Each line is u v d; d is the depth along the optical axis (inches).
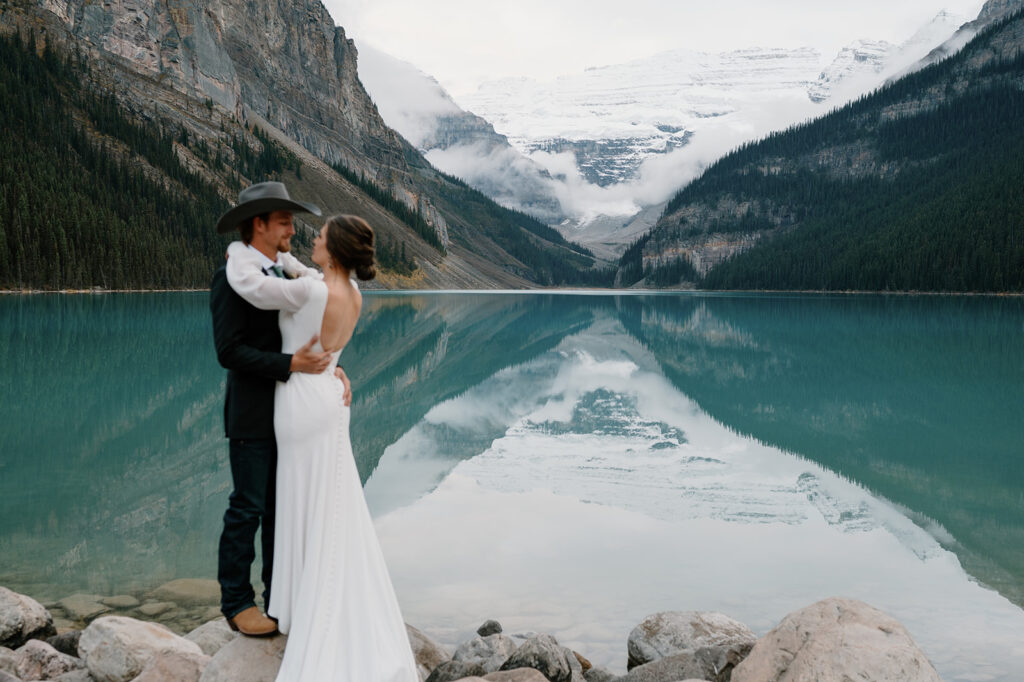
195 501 405.4
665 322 2219.5
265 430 145.2
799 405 821.2
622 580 320.5
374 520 408.8
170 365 944.9
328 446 142.6
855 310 2984.7
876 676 140.6
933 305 3469.5
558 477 510.3
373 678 138.6
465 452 583.5
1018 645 254.7
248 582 151.4
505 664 202.2
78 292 3164.4
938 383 975.6
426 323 1971.0
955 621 277.6
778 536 389.1
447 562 341.1
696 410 788.6
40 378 831.1
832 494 475.5
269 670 144.3
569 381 981.2
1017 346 1441.9
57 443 537.6
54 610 266.5
